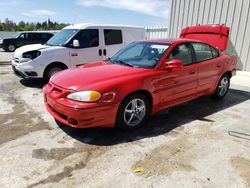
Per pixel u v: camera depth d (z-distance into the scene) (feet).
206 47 16.46
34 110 15.20
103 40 23.81
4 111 14.94
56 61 21.22
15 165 9.36
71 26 24.04
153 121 13.96
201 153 10.58
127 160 9.89
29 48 21.29
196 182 8.61
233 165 9.74
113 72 12.34
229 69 18.30
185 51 14.76
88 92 10.69
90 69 13.07
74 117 10.75
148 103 12.87
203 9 34.60
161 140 11.67
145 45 15.11
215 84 17.37
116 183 8.48
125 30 25.71
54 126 12.87
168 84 13.39
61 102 11.08
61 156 10.07
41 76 20.97
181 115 15.07
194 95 15.62
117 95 11.23
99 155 10.21
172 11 38.75
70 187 8.24
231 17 31.94
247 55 31.32
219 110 16.25
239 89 22.45
